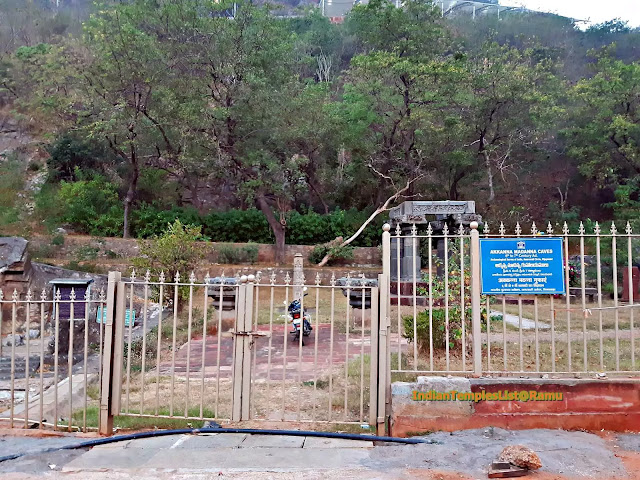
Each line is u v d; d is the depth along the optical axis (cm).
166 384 779
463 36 4378
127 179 3030
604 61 3167
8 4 4212
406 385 535
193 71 2483
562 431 520
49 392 754
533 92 2623
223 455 479
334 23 4856
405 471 438
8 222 2656
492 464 429
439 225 1694
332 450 490
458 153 2655
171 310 1496
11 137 3291
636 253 2094
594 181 3391
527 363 825
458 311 848
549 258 543
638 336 1060
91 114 2627
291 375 816
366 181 3108
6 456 487
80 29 4016
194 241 1526
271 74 2483
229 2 2408
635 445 485
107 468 454
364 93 2597
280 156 2731
